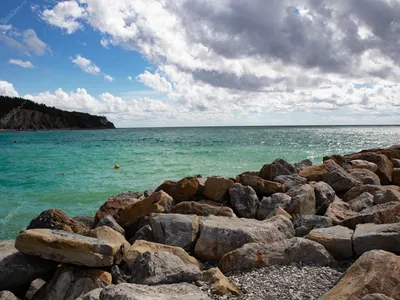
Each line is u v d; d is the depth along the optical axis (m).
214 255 7.37
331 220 8.44
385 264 4.75
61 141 64.75
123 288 5.02
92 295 5.32
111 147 47.84
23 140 69.00
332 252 6.67
